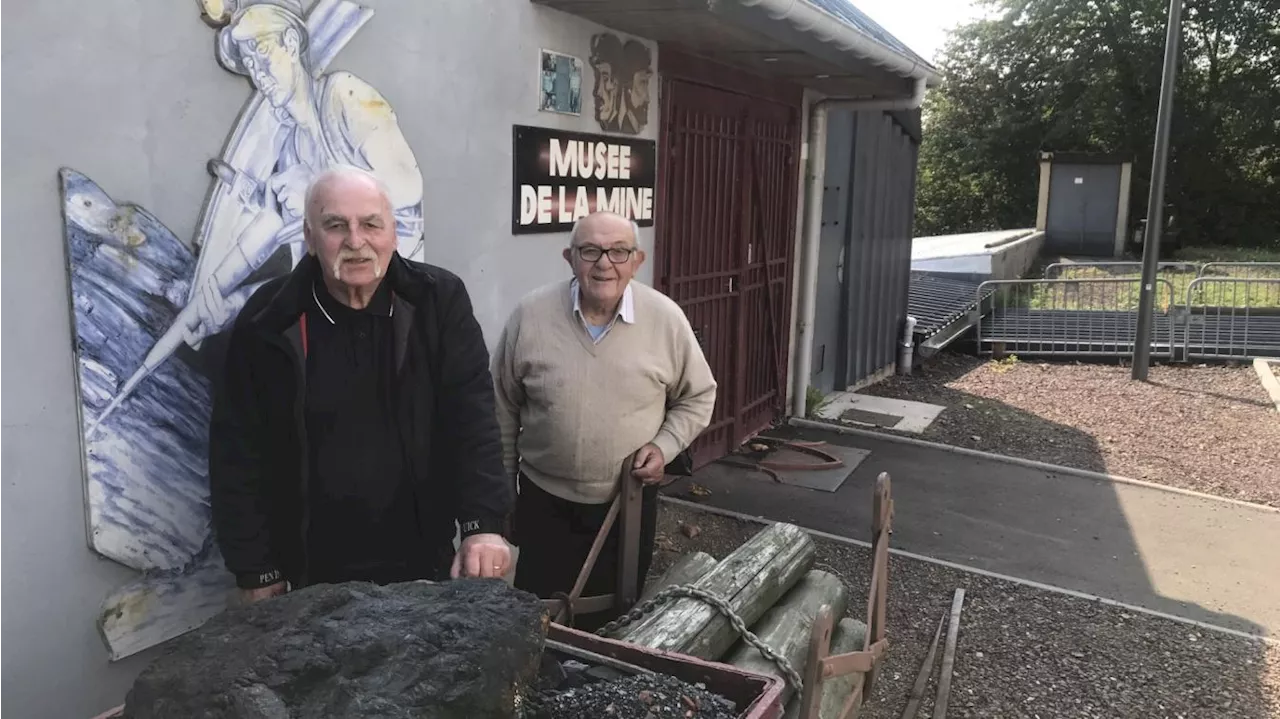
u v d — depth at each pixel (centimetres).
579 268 289
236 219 256
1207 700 364
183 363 243
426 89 328
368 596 164
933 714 348
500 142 371
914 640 410
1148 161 3053
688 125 543
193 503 249
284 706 135
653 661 184
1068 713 353
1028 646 407
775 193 695
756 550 315
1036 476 662
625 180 471
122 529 232
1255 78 2900
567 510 315
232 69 250
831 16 471
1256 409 876
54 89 209
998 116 3300
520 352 309
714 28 441
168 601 246
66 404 218
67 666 225
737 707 175
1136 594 467
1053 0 3089
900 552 512
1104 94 3016
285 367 212
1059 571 495
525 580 329
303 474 218
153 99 231
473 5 347
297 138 274
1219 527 565
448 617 155
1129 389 973
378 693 138
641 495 306
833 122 804
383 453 225
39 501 215
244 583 217
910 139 1016
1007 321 1290
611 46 442
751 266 670
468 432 232
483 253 369
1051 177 2381
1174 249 2880
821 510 576
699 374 320
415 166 324
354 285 210
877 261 956
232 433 215
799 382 786
